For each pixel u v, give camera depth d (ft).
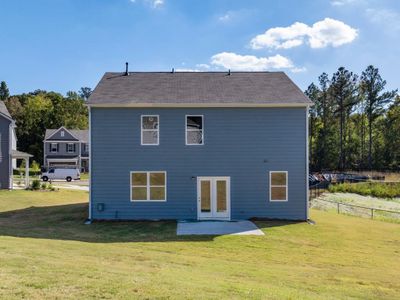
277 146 68.95
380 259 44.21
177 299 22.38
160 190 68.59
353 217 79.30
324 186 148.97
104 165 68.13
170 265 34.91
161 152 68.54
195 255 43.09
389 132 246.27
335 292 29.66
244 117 68.95
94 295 22.06
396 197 127.65
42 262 30.09
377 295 29.78
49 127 271.08
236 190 68.64
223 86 75.10
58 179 179.93
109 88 73.36
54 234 55.01
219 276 31.35
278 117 69.00
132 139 68.39
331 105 240.12
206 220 67.92
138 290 23.48
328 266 40.16
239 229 59.98
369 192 131.75
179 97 69.67
